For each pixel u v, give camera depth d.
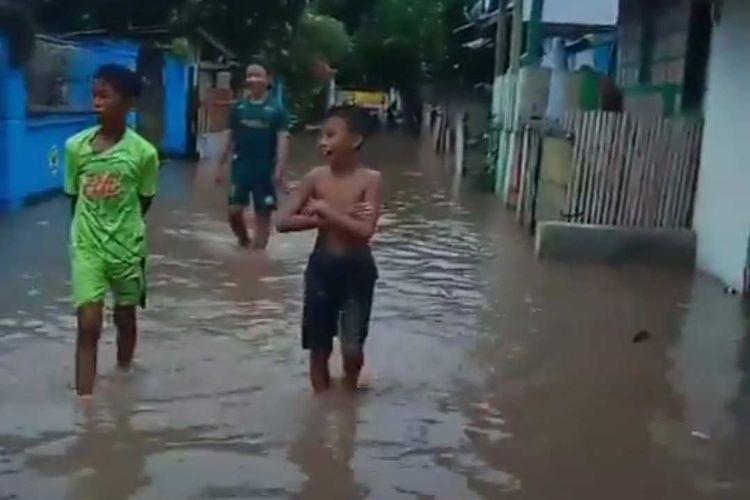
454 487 4.70
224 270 9.45
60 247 10.38
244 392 5.93
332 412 5.64
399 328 7.53
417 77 43.50
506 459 5.05
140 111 21.44
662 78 12.65
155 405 5.66
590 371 6.59
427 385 6.19
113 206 5.79
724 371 6.66
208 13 24.75
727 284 9.44
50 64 14.70
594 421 5.63
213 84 29.00
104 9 22.25
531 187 12.97
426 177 21.52
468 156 21.30
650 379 6.45
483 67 31.02
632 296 8.91
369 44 42.88
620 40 15.49
